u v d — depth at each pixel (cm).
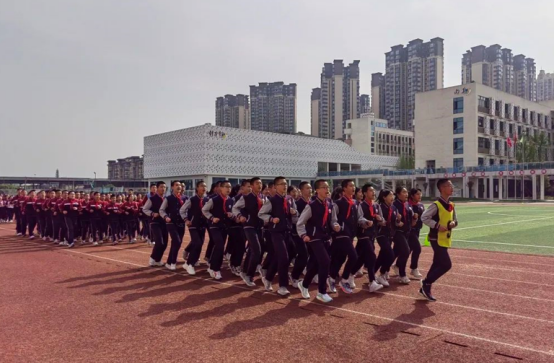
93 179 8812
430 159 6281
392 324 543
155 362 429
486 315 582
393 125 10550
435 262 657
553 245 1293
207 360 432
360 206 751
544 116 7294
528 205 4075
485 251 1181
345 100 11038
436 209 653
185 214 882
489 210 3192
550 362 422
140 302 659
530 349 455
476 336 497
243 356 442
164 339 494
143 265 999
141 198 1542
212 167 5478
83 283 798
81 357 445
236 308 625
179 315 589
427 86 9950
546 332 510
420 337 495
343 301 666
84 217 1486
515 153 6147
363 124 8450
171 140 5931
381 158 7675
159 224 990
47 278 845
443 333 508
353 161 7225
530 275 853
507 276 845
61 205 1417
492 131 6103
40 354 455
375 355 442
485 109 5975
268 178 6072
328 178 6562
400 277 805
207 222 880
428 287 662
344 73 11081
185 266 920
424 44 9988
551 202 4775
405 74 10375
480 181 5791
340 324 546
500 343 474
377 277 797
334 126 11038
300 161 6500
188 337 500
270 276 745
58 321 567
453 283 786
